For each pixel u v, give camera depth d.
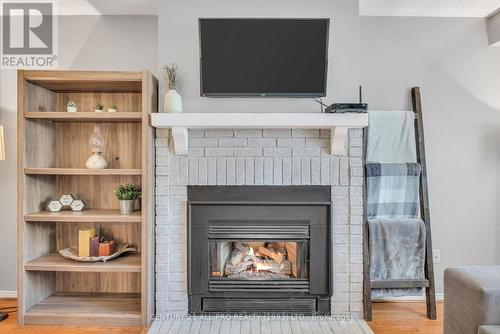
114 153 3.00
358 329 2.48
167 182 2.65
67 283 3.03
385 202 2.79
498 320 1.73
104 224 3.01
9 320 2.68
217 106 2.67
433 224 3.07
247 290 2.66
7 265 3.12
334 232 2.65
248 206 2.65
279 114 2.48
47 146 2.89
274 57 2.56
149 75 2.59
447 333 2.03
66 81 2.66
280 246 2.88
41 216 2.61
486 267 2.03
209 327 2.50
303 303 2.68
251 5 2.67
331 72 2.66
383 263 2.72
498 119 3.06
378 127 2.85
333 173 2.64
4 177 3.10
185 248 2.67
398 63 3.04
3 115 3.08
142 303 2.56
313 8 2.67
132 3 2.88
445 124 3.05
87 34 3.05
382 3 2.86
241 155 2.65
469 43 3.04
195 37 2.68
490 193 3.07
